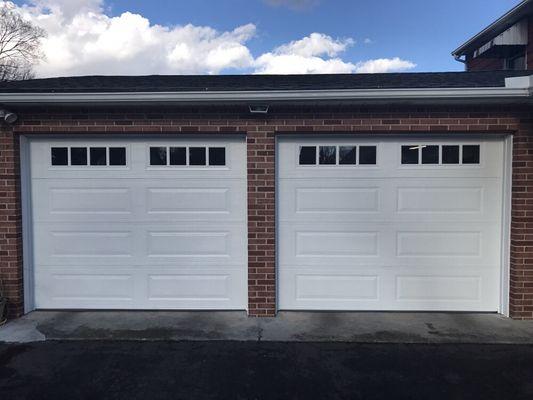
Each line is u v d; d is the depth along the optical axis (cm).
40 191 591
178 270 597
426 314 586
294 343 493
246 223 588
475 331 526
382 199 588
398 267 594
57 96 530
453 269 593
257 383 405
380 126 562
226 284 597
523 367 435
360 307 597
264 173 571
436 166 584
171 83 664
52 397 381
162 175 589
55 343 493
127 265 598
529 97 518
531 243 559
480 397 381
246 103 550
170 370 430
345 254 593
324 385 401
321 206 590
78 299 601
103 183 591
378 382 407
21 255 582
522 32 1198
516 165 560
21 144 577
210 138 584
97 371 427
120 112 566
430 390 392
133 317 573
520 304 564
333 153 586
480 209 587
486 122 556
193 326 541
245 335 514
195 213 592
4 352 471
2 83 652
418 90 520
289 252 593
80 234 596
